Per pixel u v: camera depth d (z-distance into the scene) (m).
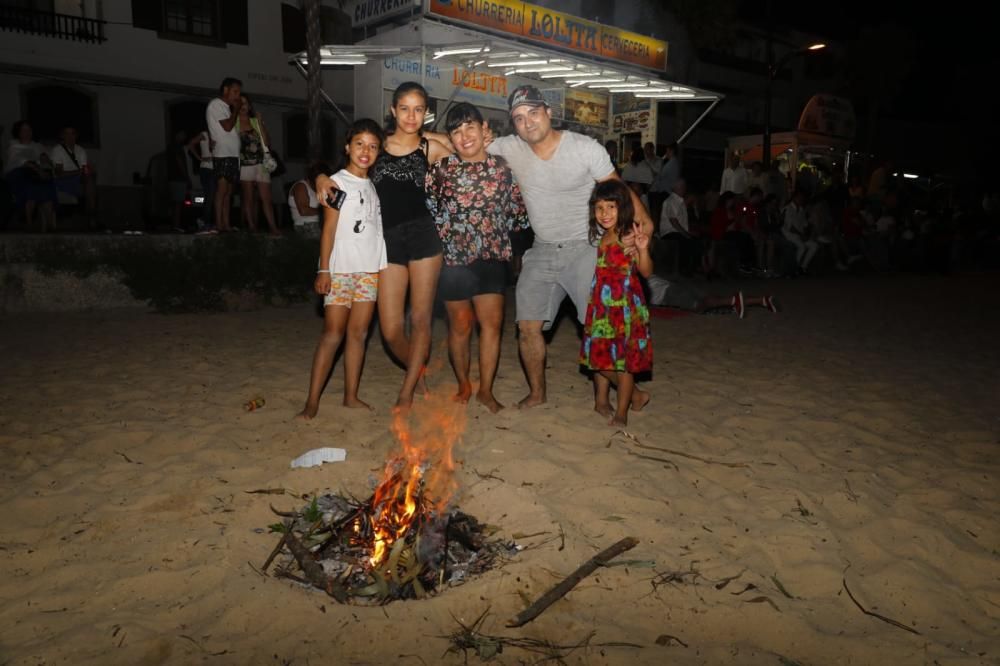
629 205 4.68
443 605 2.87
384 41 12.43
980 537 3.72
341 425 4.88
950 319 10.99
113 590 2.92
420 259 4.91
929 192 27.30
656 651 2.66
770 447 4.84
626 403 5.02
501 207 4.96
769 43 21.14
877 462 4.68
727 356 7.61
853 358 7.82
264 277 9.55
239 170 9.70
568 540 3.38
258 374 6.13
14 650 2.56
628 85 15.12
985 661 2.71
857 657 2.70
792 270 16.12
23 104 18.06
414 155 4.85
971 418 5.77
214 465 4.20
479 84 13.42
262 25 21.34
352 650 2.62
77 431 4.63
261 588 2.94
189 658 2.54
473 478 4.04
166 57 19.86
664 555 3.31
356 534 3.40
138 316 8.60
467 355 5.37
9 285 8.38
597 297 4.82
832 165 22.55
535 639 2.71
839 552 3.43
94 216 11.91
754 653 2.68
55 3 18.22
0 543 3.28
